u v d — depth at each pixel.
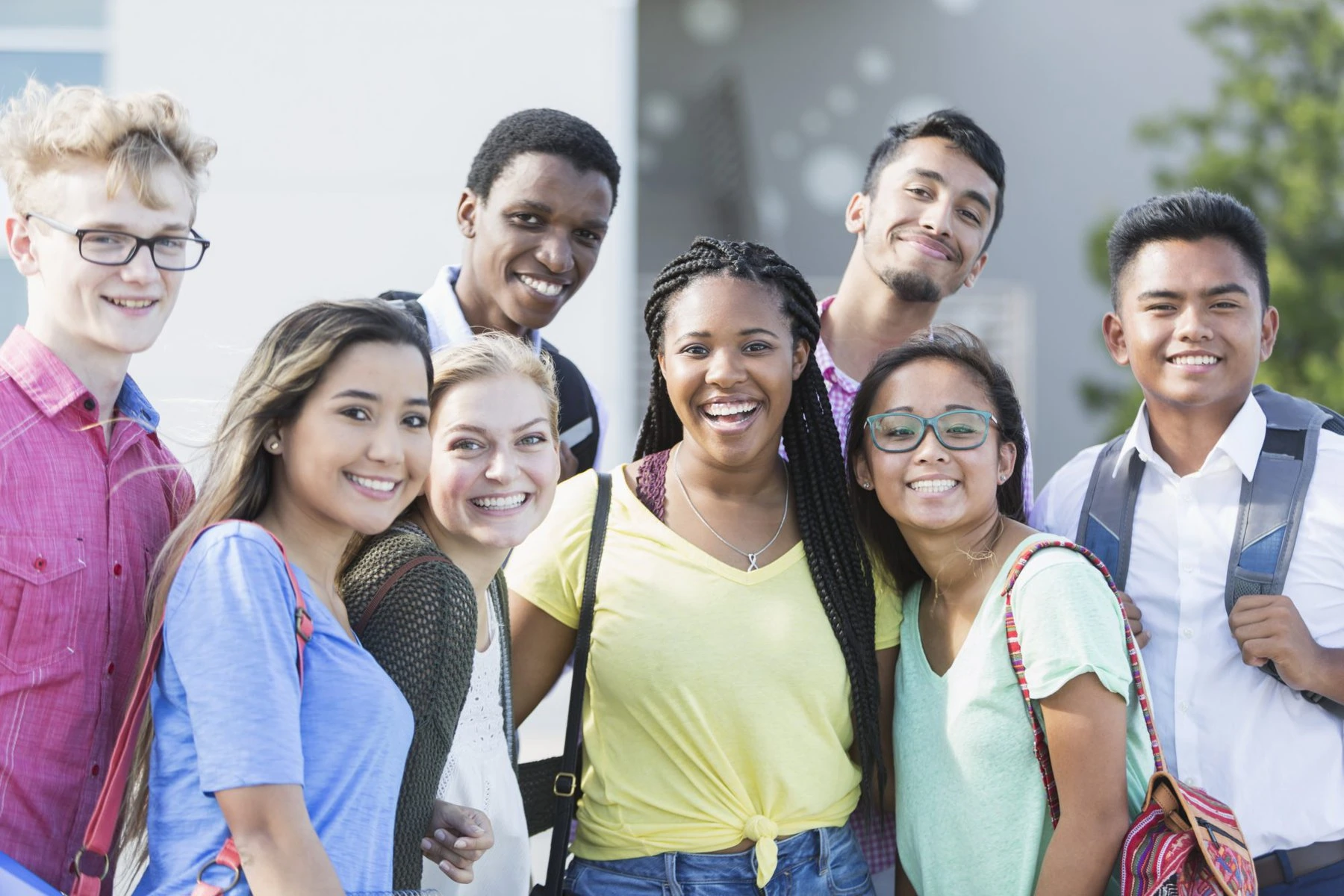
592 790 2.53
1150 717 2.36
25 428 2.13
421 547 2.12
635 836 2.44
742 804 2.43
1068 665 2.27
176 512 2.32
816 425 2.65
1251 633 2.55
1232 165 11.11
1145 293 2.76
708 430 2.52
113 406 2.28
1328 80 11.54
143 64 5.43
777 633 2.47
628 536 2.58
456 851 2.19
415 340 2.00
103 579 2.16
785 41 12.06
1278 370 10.42
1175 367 2.73
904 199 3.30
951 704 2.44
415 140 5.50
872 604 2.61
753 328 2.49
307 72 5.47
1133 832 2.23
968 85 12.06
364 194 5.48
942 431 2.48
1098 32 12.09
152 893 1.78
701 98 12.10
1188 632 2.70
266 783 1.72
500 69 5.54
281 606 1.81
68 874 2.12
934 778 2.46
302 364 1.90
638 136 12.16
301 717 1.83
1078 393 11.98
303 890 1.71
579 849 2.56
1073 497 2.95
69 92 2.15
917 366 2.55
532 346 3.40
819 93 12.03
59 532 2.12
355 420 1.93
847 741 2.58
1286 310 10.58
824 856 2.45
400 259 5.49
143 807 1.93
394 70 5.50
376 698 1.88
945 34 12.06
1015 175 12.09
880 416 2.52
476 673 2.38
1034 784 2.35
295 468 1.94
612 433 5.66
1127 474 2.86
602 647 2.51
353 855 1.82
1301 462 2.70
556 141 3.17
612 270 5.65
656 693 2.45
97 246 2.11
